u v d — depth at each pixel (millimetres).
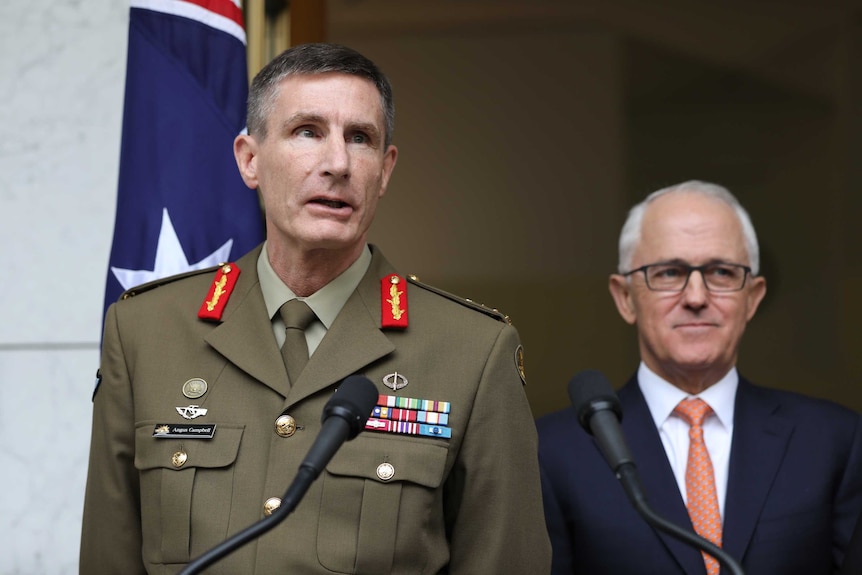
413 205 13219
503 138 13188
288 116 3750
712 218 5344
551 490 5105
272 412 3645
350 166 3711
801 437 5141
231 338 3766
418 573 3539
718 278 5293
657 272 5344
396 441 3596
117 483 3768
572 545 5043
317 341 3857
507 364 3857
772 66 12852
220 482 3551
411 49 13062
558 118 13195
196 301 3918
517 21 12727
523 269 13172
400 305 3900
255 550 3455
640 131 13164
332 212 3701
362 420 2938
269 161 3801
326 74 3787
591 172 13195
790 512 4914
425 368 3758
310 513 3494
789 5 12273
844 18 12336
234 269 4023
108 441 3793
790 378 12477
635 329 13055
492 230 13211
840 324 12414
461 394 3732
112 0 5961
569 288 13133
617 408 2996
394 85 13125
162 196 5191
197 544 3494
